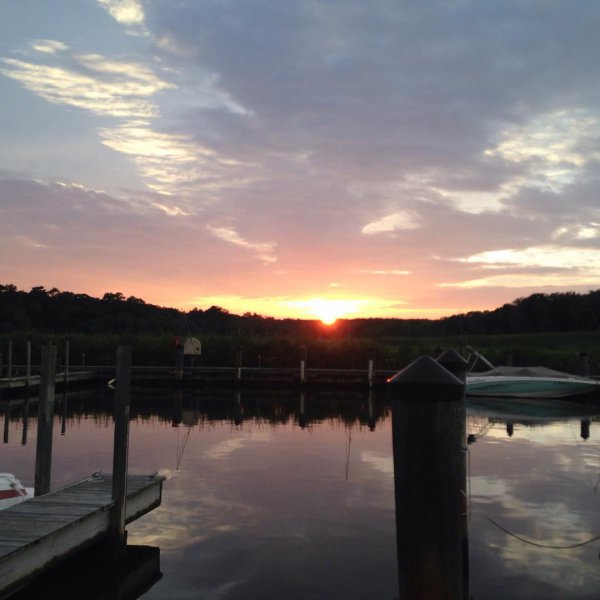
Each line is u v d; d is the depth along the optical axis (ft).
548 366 101.60
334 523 26.78
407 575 13.15
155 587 20.53
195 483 33.71
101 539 23.00
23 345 122.31
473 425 56.59
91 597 19.84
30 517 21.98
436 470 13.04
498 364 103.09
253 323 185.68
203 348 117.70
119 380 23.91
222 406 72.64
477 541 24.41
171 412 66.39
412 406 13.20
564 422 58.80
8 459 40.32
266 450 43.65
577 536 24.98
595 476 35.22
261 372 100.32
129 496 25.59
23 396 82.48
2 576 18.35
